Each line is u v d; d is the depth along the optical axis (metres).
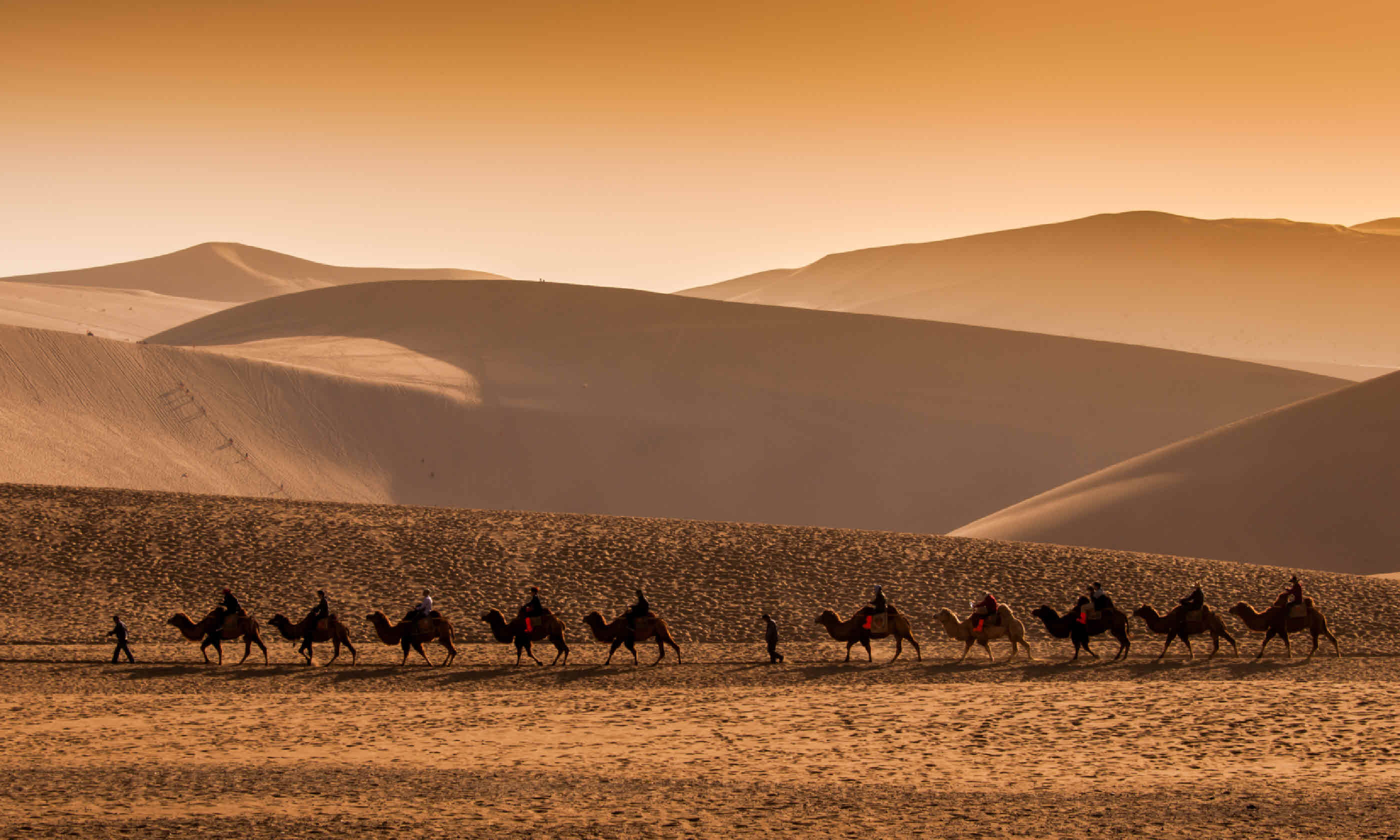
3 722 45.34
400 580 81.88
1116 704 46.62
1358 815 27.91
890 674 59.09
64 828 27.14
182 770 35.31
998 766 35.53
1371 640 68.69
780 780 33.66
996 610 63.66
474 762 36.84
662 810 29.56
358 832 27.06
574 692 54.31
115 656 62.62
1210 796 30.34
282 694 53.75
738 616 76.44
